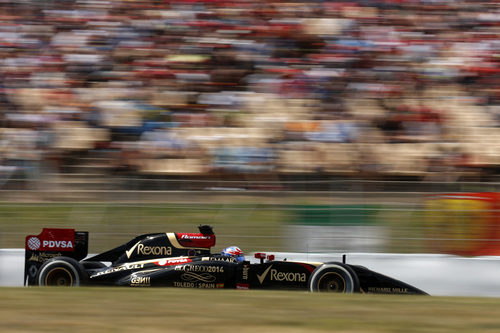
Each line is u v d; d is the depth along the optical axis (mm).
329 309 16000
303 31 62969
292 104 57125
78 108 54844
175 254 30234
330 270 27516
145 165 50719
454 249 37375
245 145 52281
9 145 50531
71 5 64062
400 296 19891
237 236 39438
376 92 58094
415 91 58406
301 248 39094
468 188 39594
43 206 41312
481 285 34594
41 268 28766
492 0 66125
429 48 61906
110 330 12797
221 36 62625
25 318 14094
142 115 54844
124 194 41844
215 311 15422
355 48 61531
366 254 36594
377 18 64375
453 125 54969
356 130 54469
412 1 65250
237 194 41312
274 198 40625
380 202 39438
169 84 58188
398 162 51719
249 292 19984
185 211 40375
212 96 57562
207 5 65000
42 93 56094
